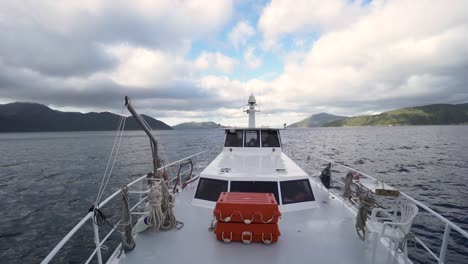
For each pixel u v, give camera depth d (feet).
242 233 17.13
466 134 366.84
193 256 15.89
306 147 187.52
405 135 372.38
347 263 15.17
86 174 97.91
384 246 16.87
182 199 25.44
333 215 21.65
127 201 16.67
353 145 206.59
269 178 22.65
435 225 44.09
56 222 50.60
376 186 20.49
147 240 17.87
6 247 41.19
